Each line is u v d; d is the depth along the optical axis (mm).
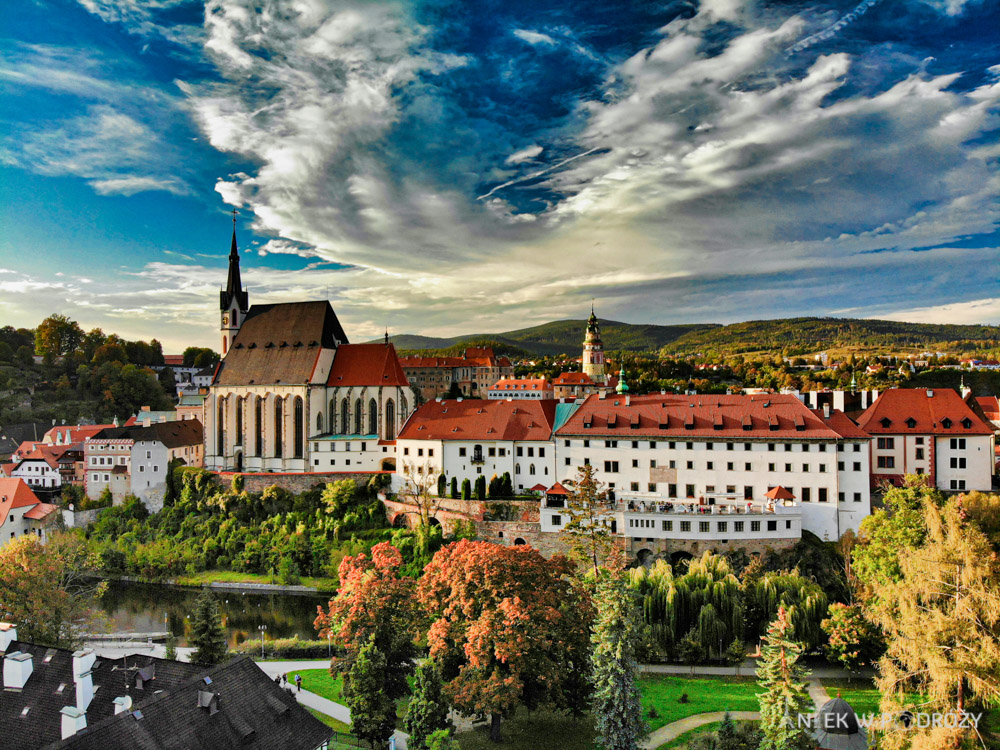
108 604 118375
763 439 109688
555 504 115250
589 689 66875
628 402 123625
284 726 49219
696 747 61094
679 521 103062
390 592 68875
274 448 159125
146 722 43656
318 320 163750
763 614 87375
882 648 78875
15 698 50562
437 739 55219
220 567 133250
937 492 90188
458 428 132000
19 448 194375
